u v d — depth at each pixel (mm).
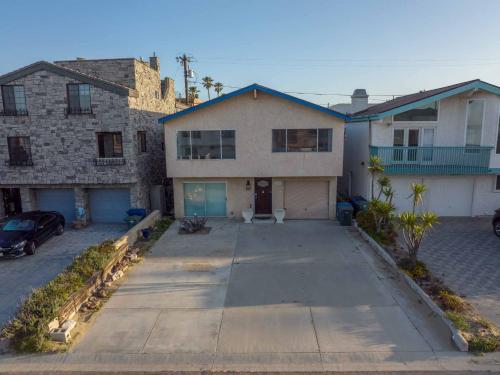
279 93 18906
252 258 15070
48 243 17703
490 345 8555
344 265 14125
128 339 9344
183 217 21531
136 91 20297
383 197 20516
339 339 9188
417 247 13008
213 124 19703
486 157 19406
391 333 9406
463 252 15133
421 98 19672
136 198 20516
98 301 11375
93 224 21219
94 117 19516
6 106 19812
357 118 21891
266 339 9250
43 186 20594
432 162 19734
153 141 23562
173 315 10516
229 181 20984
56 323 9555
